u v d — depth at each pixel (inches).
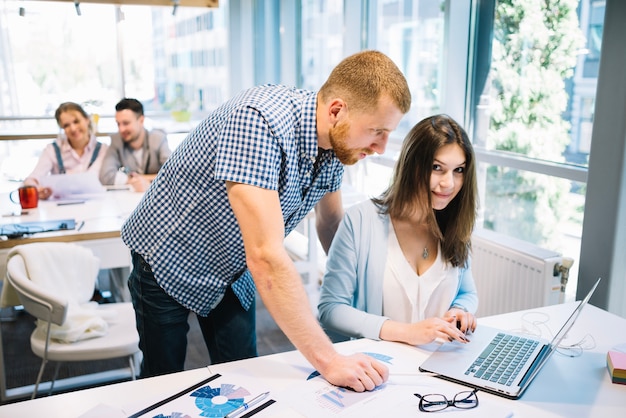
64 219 108.0
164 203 58.8
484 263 97.7
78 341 85.0
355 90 49.7
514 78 107.8
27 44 216.1
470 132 121.2
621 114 77.8
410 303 66.4
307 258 147.5
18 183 195.0
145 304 63.3
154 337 64.2
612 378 51.9
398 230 68.2
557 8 96.4
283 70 194.4
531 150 105.3
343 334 63.5
